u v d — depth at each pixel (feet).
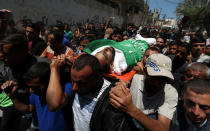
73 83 3.66
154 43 10.37
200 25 69.87
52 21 37.37
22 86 5.45
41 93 4.48
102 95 3.51
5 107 6.63
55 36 7.89
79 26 26.05
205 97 3.07
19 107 5.27
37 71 4.17
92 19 54.24
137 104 4.68
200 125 3.50
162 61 4.21
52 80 4.02
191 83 3.34
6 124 6.88
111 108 3.13
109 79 4.55
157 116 4.31
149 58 4.53
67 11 41.93
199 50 9.30
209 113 3.19
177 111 4.04
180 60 8.75
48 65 4.50
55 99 3.88
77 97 4.25
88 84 3.64
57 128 4.65
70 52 8.57
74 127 4.58
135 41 7.84
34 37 9.40
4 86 4.96
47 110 4.63
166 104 4.18
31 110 5.41
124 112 3.03
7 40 4.91
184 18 11.66
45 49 8.72
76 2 44.91
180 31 12.03
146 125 3.04
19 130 7.95
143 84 4.60
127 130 3.00
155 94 4.38
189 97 3.28
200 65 5.62
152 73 4.04
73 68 3.51
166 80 4.42
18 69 5.48
